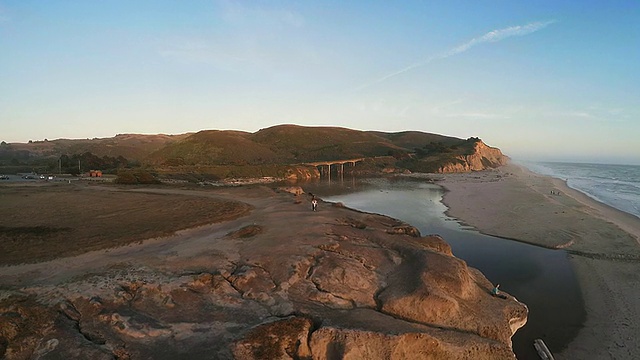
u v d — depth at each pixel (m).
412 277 16.16
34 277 15.09
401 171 143.25
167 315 13.03
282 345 11.73
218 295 14.48
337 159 157.00
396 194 71.38
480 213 47.28
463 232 36.81
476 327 14.21
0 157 167.62
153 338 11.77
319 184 99.25
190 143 165.75
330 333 12.22
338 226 24.19
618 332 17.80
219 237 22.30
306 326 12.50
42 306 12.52
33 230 22.22
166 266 16.73
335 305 14.57
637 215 45.19
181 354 11.09
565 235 34.53
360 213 31.67
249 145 172.88
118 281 14.57
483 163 167.38
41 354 10.72
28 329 11.55
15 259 17.17
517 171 148.12
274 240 20.53
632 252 29.25
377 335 12.19
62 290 13.58
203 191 48.53
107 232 22.64
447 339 12.88
